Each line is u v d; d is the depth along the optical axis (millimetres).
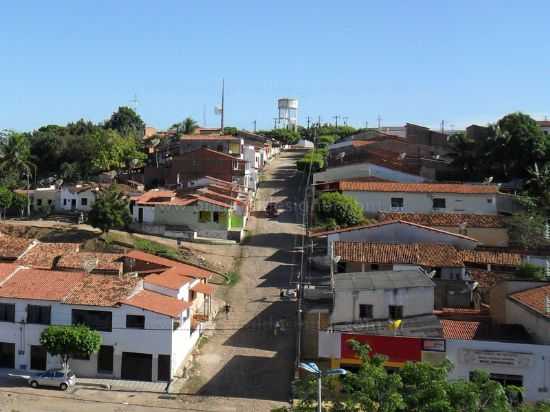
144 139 151125
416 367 29359
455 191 79812
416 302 46750
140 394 44094
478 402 27109
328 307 48531
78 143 118688
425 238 64312
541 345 39469
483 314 49344
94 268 55781
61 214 94812
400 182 89000
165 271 55969
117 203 77812
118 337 46938
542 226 68688
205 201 81500
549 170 83250
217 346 51875
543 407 29188
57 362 47594
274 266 69750
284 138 164625
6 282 50500
